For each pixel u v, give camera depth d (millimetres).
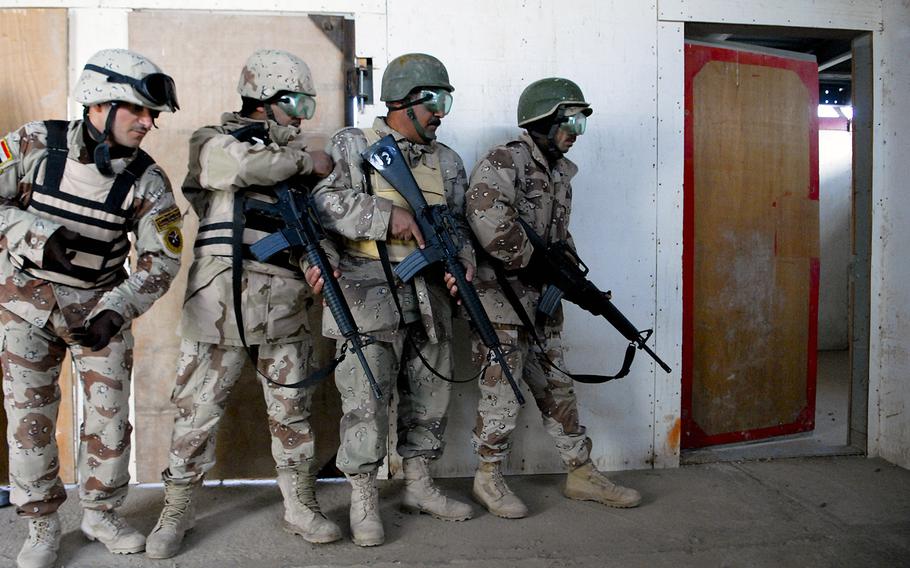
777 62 3627
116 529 2395
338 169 2514
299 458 2535
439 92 2500
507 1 3145
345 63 3055
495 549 2447
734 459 3449
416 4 3080
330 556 2389
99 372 2283
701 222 3494
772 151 3643
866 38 3479
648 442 3314
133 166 2242
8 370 2205
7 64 2908
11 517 2680
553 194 2785
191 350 2414
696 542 2506
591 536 2557
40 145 2170
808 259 3789
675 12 3258
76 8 2922
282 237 2324
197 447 2436
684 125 3389
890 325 3428
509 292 2650
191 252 2996
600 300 2744
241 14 2998
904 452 3352
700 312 3527
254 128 2359
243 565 2320
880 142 3447
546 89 2670
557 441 2889
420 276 2500
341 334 2365
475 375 2916
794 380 3801
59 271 2184
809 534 2576
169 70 2965
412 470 2742
